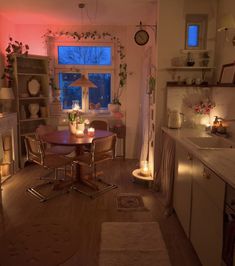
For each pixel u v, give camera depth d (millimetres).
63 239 2514
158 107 3531
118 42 5133
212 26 3334
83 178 3900
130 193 3586
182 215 2604
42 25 5039
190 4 3303
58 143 3369
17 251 2338
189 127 3510
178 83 3383
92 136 3758
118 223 2807
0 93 4180
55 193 3555
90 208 3154
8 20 4688
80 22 4891
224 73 3029
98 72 5289
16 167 4398
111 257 2258
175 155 2916
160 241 2490
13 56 4367
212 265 1811
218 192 1705
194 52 3373
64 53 5223
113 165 4863
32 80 4805
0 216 2943
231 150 2254
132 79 5152
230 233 1517
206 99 3479
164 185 3289
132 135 5316
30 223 2799
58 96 5266
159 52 3385
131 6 3900
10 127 4160
